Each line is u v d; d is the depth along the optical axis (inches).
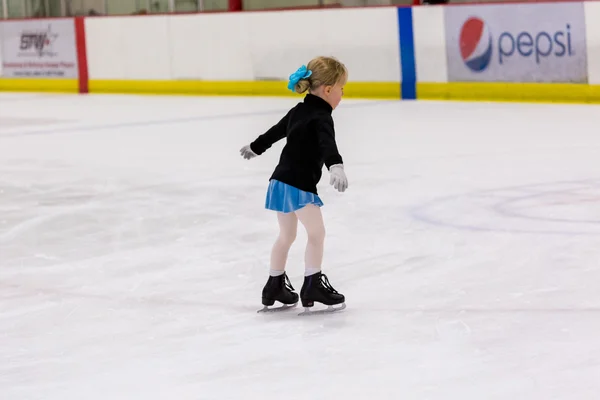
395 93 1156.5
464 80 1106.1
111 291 376.5
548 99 1050.1
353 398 246.8
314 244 323.9
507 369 264.8
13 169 714.8
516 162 671.8
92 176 671.8
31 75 1455.5
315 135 317.4
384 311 330.6
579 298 336.8
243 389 257.6
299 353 287.6
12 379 275.4
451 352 281.9
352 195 570.3
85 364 286.7
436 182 604.4
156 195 589.3
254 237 465.1
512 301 336.5
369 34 1164.5
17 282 396.2
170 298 362.3
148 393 257.9
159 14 1325.0
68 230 498.3
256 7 1510.8
